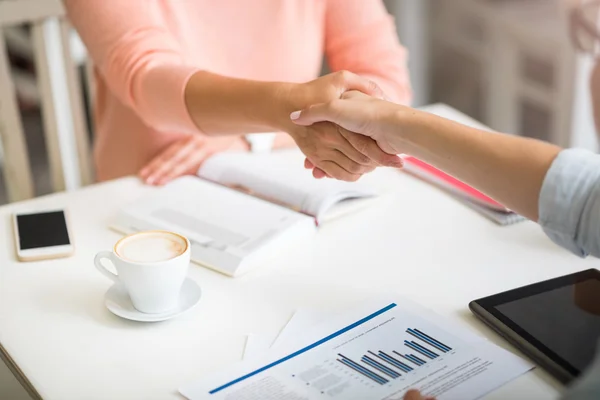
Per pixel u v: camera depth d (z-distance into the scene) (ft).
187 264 3.04
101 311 3.14
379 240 3.61
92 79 5.44
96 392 2.68
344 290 3.23
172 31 4.45
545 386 2.62
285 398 2.58
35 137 9.25
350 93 3.47
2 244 3.64
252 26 4.65
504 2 8.30
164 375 2.75
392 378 2.67
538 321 2.89
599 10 6.35
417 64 9.18
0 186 8.30
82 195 4.09
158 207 3.80
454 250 3.51
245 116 3.76
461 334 2.89
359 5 4.85
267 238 3.49
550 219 2.58
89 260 3.50
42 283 3.33
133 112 4.60
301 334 2.93
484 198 3.84
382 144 3.33
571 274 3.19
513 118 8.53
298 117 3.44
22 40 9.48
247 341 2.91
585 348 2.72
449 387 2.62
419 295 3.18
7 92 5.08
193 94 3.86
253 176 4.06
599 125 6.59
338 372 2.71
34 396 2.77
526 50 7.97
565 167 2.57
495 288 3.21
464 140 2.87
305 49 4.80
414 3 8.84
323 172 3.79
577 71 7.21
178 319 3.06
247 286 3.27
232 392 2.62
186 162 4.29
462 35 8.95
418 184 4.14
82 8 4.21
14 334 3.00
